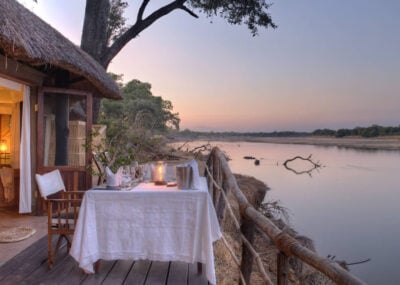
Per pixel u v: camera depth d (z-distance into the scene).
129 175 3.27
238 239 5.89
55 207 4.52
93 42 8.89
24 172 4.56
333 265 1.21
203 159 11.58
